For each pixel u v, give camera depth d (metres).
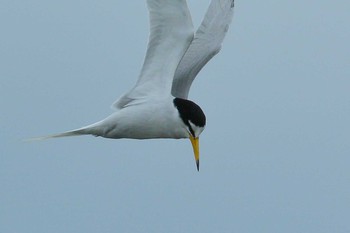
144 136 13.91
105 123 13.66
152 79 13.73
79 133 13.63
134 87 13.75
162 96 13.66
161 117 13.64
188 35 13.51
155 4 13.41
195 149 13.81
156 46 13.62
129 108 13.66
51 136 13.45
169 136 13.95
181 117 13.73
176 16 13.39
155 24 13.51
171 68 13.63
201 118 13.79
